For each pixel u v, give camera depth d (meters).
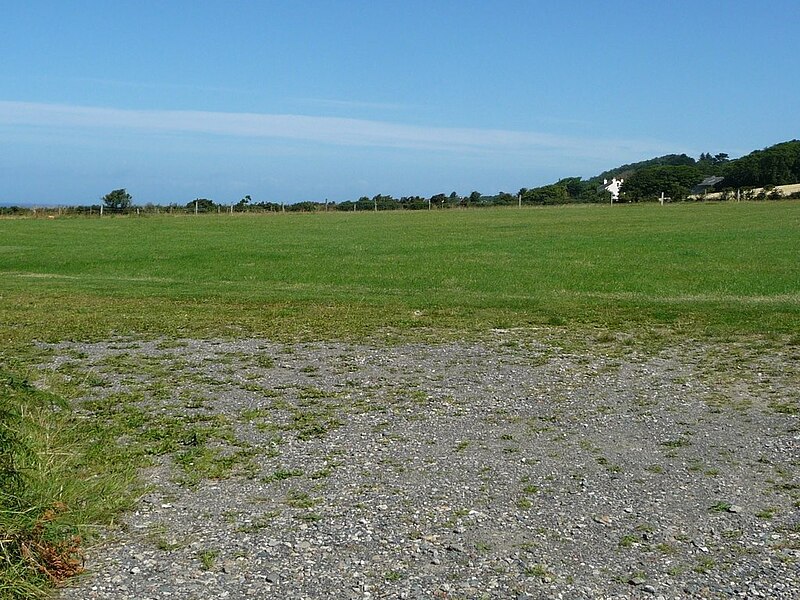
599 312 18.70
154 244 44.44
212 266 33.22
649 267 31.00
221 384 11.76
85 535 6.39
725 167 137.88
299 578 5.81
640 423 9.63
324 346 14.67
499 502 7.16
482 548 6.23
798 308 18.89
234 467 8.20
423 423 9.68
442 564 5.98
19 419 6.91
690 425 9.54
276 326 16.95
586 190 124.06
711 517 6.80
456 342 14.98
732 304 19.89
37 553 5.83
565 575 5.80
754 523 6.68
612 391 11.20
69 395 11.07
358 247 41.56
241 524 6.76
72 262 35.34
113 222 64.75
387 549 6.24
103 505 6.95
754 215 65.00
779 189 100.56
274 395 11.09
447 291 24.20
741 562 5.98
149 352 14.22
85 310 19.62
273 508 7.10
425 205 91.38
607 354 13.79
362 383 11.76
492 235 49.28
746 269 29.95
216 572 5.92
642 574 5.80
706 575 5.78
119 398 10.90
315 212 83.12
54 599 5.56
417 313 18.75
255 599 5.52
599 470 7.98
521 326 16.80
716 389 11.27
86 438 8.97
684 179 131.50
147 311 19.41
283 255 37.53
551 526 6.64
